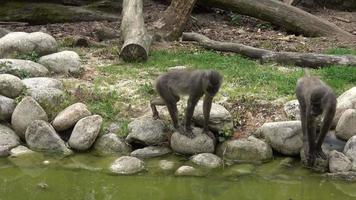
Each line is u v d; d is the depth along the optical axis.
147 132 9.84
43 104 10.65
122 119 10.41
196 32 16.08
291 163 9.37
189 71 9.43
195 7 17.80
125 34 13.99
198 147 9.57
